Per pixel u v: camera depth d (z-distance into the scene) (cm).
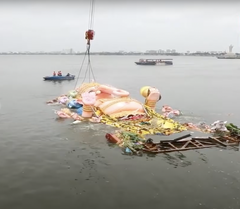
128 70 11275
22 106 3272
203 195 1295
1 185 1366
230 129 2184
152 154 1744
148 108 2625
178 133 2167
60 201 1236
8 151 1788
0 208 1179
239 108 3434
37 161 1639
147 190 1330
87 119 2469
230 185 1388
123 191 1320
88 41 3119
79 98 3206
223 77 8212
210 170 1545
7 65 14625
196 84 6228
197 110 3288
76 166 1575
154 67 14250
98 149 1819
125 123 2298
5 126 2366
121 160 1656
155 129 2202
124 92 2692
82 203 1221
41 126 2348
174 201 1245
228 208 1201
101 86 2827
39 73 8831
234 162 1650
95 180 1421
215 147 1878
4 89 4866
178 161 1652
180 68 13588
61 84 5659
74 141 1967
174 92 4888
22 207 1191
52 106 3247
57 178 1439
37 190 1323
